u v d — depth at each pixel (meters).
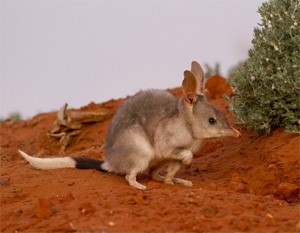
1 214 12.77
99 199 12.59
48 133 21.95
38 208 12.14
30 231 11.62
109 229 11.09
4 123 26.66
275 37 14.91
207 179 14.90
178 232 10.94
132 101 14.95
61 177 14.66
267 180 13.84
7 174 15.74
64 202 12.79
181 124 14.45
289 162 13.75
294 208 12.08
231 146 16.36
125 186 13.97
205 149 16.73
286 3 15.34
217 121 14.49
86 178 14.56
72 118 21.83
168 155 14.41
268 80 14.72
